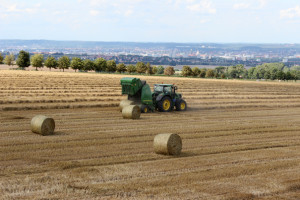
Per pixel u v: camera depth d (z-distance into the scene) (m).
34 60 163.25
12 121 26.31
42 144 19.34
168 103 34.91
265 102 47.75
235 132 24.62
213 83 86.31
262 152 18.94
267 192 12.90
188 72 180.38
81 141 20.41
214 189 13.05
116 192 12.50
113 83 67.38
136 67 174.75
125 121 27.86
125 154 17.86
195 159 17.08
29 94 43.72
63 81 68.06
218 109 39.22
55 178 13.74
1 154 17.12
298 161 17.17
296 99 54.56
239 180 14.14
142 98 33.03
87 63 162.12
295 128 26.94
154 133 23.39
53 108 34.47
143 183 13.46
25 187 12.69
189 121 29.11
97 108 35.69
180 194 12.49
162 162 16.39
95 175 14.22
